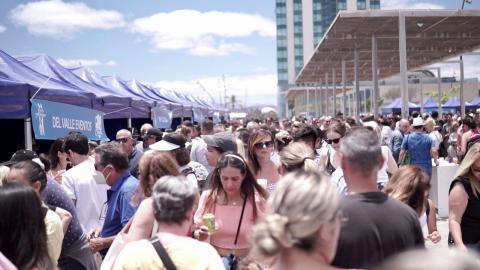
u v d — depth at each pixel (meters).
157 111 13.33
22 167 3.53
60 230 3.22
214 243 3.93
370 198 2.58
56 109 6.55
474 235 3.92
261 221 1.79
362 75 39.09
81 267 3.82
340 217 1.90
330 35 20.89
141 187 3.71
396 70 36.16
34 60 8.62
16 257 2.48
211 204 4.01
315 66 32.50
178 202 2.54
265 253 1.74
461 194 3.91
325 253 1.79
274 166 5.29
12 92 5.99
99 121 7.95
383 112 39.72
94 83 11.22
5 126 9.79
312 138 6.30
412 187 3.63
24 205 2.53
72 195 4.73
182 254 2.46
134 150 7.15
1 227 2.49
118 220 4.10
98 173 4.79
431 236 4.18
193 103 24.50
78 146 5.13
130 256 2.48
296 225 1.73
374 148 2.62
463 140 10.72
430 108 37.81
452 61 30.73
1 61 7.02
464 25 18.64
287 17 117.94
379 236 2.49
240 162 3.92
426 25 18.62
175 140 5.25
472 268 0.94
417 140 9.52
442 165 9.66
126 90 13.39
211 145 5.39
